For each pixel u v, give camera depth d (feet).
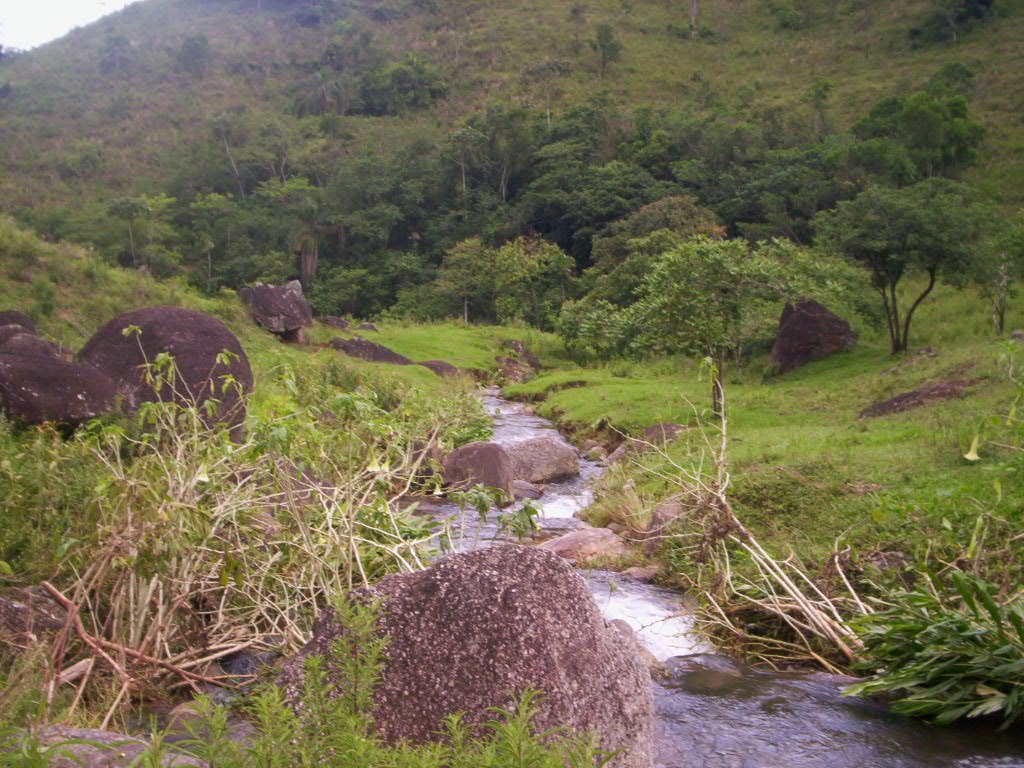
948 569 22.36
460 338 122.93
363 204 236.84
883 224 73.61
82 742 9.79
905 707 17.49
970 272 73.00
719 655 22.02
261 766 8.85
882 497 28.81
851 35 318.04
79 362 37.29
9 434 29.27
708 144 207.51
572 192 207.41
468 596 12.51
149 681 17.10
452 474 40.83
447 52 394.32
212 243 216.13
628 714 12.81
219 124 291.99
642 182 201.98
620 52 357.41
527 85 344.08
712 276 58.34
